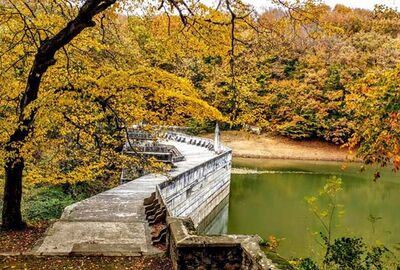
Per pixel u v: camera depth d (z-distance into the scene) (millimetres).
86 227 10133
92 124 11570
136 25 9711
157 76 8594
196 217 20047
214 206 23797
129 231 9883
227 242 6758
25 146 8391
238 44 8367
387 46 24047
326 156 46719
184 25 8273
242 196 26609
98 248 8562
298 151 47688
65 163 14219
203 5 7812
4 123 8312
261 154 47156
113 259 8062
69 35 8266
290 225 18766
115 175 20484
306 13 7367
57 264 7691
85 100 9109
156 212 11008
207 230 21484
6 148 8656
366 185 30141
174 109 9477
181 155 26172
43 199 16203
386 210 21812
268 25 7887
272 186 30125
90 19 8172
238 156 46438
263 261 5352
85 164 12281
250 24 7973
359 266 4691
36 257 7980
